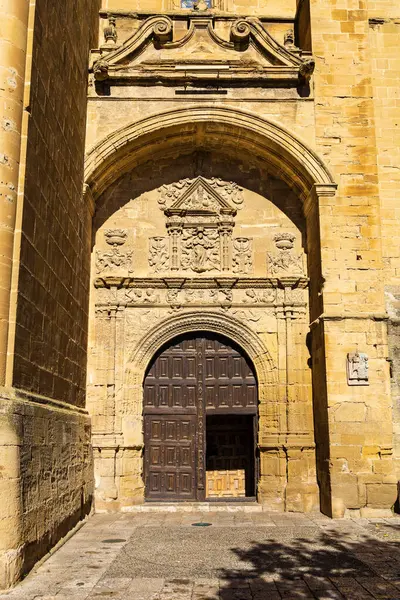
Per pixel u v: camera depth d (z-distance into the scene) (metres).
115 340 15.94
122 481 15.31
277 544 10.86
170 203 16.84
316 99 15.71
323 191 15.16
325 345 14.38
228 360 16.42
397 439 14.54
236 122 15.67
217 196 16.84
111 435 15.35
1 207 9.20
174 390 16.23
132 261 16.47
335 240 14.97
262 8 18.11
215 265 16.53
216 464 18.67
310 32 16.16
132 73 15.68
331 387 14.21
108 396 15.57
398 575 8.73
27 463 9.12
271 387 15.88
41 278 10.75
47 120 11.27
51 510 10.44
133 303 16.20
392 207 15.82
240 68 15.73
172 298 16.28
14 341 9.10
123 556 10.02
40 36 10.73
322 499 14.66
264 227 16.78
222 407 16.14
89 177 15.12
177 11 17.53
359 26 16.12
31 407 9.44
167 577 8.70
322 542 11.01
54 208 11.83
